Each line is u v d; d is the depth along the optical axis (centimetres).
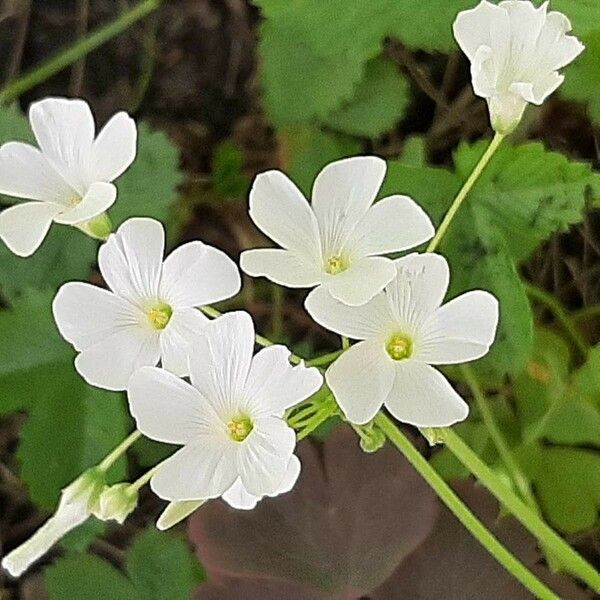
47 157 10
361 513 12
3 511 18
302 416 10
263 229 9
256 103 19
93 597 15
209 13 19
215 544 12
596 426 14
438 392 9
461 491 12
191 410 9
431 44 14
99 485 10
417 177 13
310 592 12
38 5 19
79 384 15
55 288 16
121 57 19
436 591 12
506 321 13
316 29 15
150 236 10
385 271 9
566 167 13
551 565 13
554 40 10
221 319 9
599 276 17
